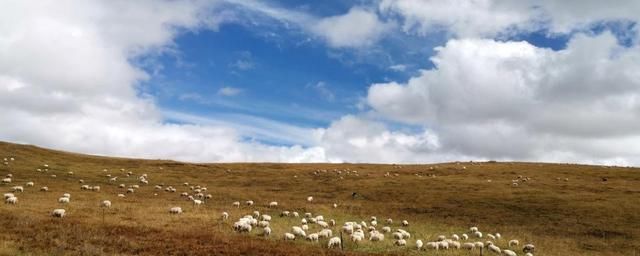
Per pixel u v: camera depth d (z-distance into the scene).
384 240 39.56
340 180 85.31
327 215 52.91
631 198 65.69
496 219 55.56
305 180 85.44
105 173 80.62
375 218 52.50
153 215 42.66
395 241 38.69
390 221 51.66
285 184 80.56
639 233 49.25
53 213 37.69
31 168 76.25
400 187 76.69
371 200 66.69
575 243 45.62
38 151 97.06
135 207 47.41
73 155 101.69
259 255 28.48
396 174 95.69
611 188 74.75
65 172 76.75
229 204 56.97
